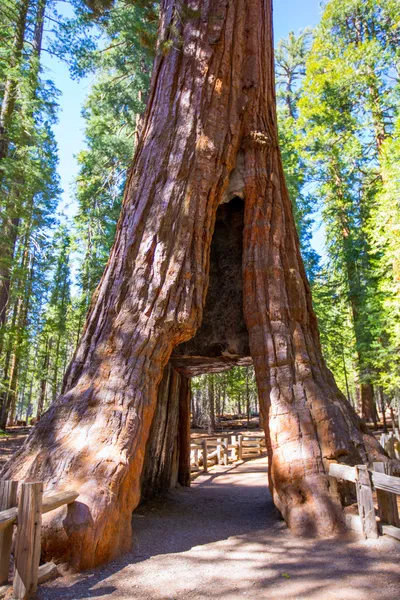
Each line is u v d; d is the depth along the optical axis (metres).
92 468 5.17
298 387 7.01
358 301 23.06
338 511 5.84
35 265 24.94
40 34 19.47
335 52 25.44
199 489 10.92
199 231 7.21
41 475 5.16
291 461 6.38
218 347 9.09
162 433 9.70
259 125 8.91
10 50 16.58
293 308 7.89
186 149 7.56
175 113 7.91
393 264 16.97
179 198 7.23
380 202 17.00
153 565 4.84
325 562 4.78
